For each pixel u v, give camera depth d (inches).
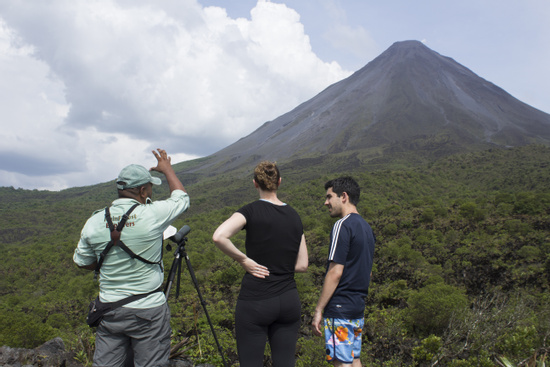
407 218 2962.6
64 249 4894.2
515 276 1110.4
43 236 7736.2
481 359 236.5
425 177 6993.1
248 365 122.3
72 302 1979.6
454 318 317.4
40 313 1782.7
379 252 2001.7
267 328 127.3
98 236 119.5
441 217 2935.5
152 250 122.7
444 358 283.4
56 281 3499.0
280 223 125.5
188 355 192.1
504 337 259.6
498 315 291.6
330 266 144.3
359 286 144.7
